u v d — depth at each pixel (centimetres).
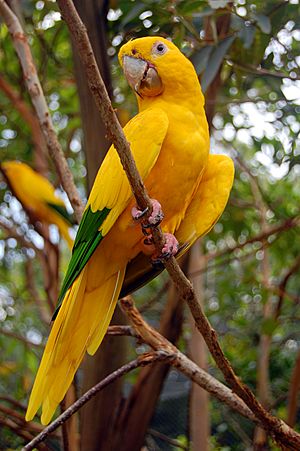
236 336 212
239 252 218
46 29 189
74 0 158
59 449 181
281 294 177
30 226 193
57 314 140
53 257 176
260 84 187
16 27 154
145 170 138
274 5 168
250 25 160
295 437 140
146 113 140
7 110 200
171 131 140
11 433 184
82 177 205
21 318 208
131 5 164
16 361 202
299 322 212
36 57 198
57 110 200
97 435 157
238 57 167
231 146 201
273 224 199
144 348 198
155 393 158
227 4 160
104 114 124
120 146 126
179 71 142
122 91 188
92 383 157
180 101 142
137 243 140
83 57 122
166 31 167
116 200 138
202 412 167
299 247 194
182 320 161
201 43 161
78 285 140
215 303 223
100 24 159
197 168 141
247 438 190
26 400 188
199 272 167
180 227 144
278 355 204
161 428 200
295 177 209
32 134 191
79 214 150
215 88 165
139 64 143
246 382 200
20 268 231
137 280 144
